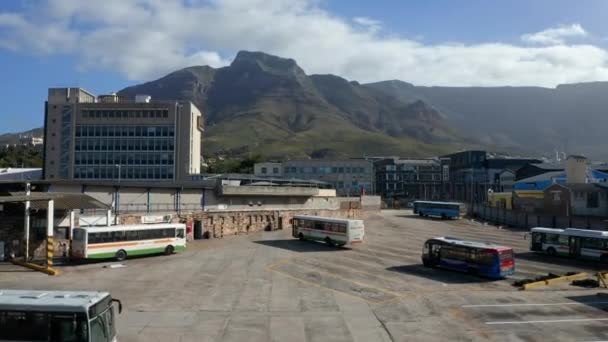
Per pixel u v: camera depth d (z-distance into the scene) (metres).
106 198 52.97
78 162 127.94
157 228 47.03
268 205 75.44
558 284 36.91
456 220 95.88
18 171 125.06
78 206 44.34
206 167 171.25
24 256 42.81
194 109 134.25
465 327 25.02
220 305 28.61
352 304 29.52
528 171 137.38
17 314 15.95
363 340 22.75
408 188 168.12
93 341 15.98
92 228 42.31
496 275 38.28
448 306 29.45
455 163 168.12
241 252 50.31
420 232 73.62
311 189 83.00
